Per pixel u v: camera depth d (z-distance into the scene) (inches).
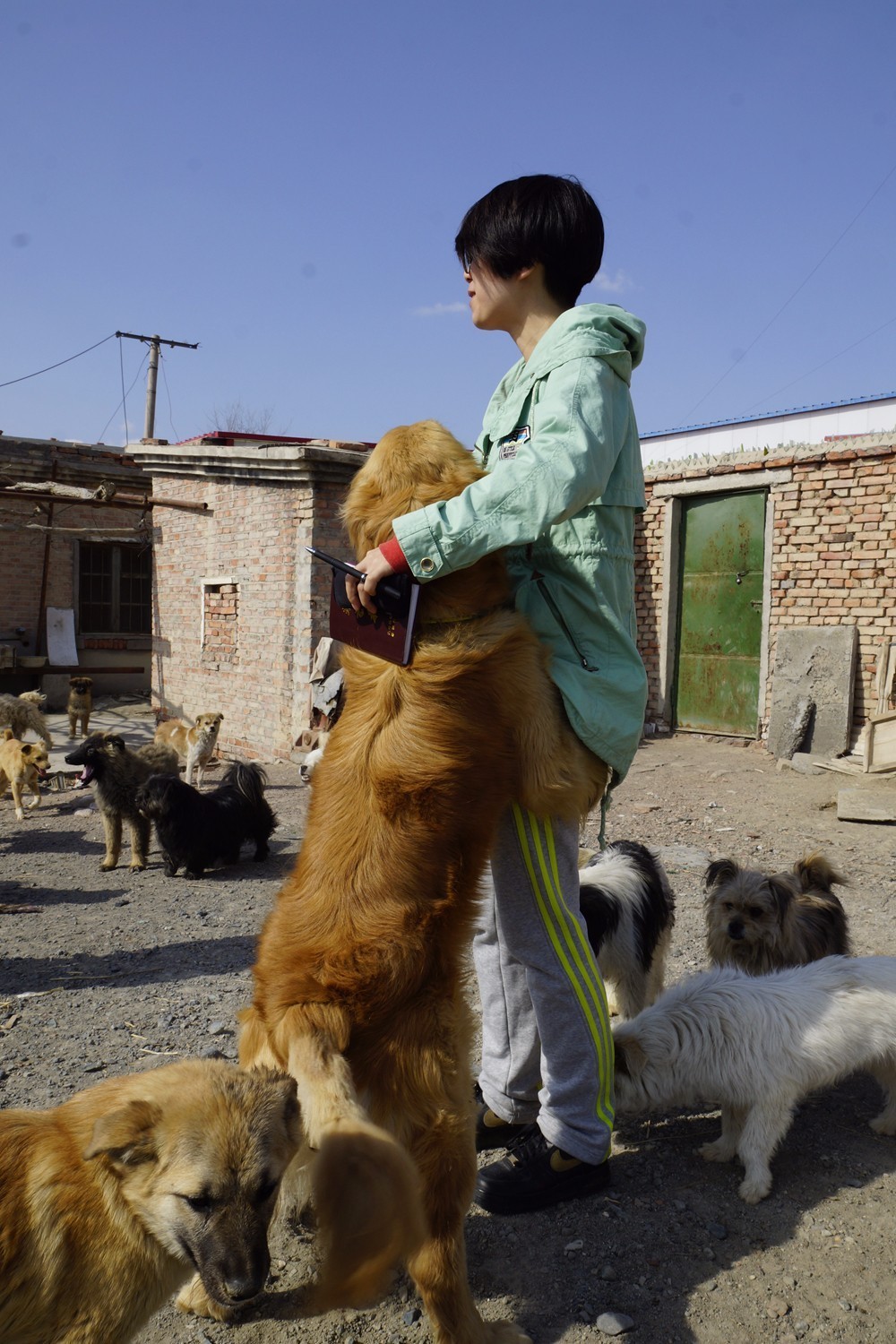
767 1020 122.9
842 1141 135.6
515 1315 99.9
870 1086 154.7
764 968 178.1
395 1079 89.0
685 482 528.1
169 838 288.2
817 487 472.7
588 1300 101.6
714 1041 122.5
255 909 255.4
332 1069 85.0
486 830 97.9
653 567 548.7
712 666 526.9
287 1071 88.7
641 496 110.7
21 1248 81.0
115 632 864.9
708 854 295.4
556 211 111.7
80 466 816.3
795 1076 121.4
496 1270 106.7
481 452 122.0
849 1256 108.3
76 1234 83.7
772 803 369.1
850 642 446.3
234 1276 82.0
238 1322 99.9
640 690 109.3
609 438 99.7
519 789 102.7
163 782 286.8
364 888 92.1
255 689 522.6
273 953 94.0
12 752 393.7
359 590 96.3
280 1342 96.8
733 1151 129.2
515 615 103.0
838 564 465.7
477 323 120.9
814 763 433.1
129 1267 86.0
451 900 94.3
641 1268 106.5
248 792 309.4
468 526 92.9
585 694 104.3
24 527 670.5
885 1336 96.0
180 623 588.4
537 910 109.3
